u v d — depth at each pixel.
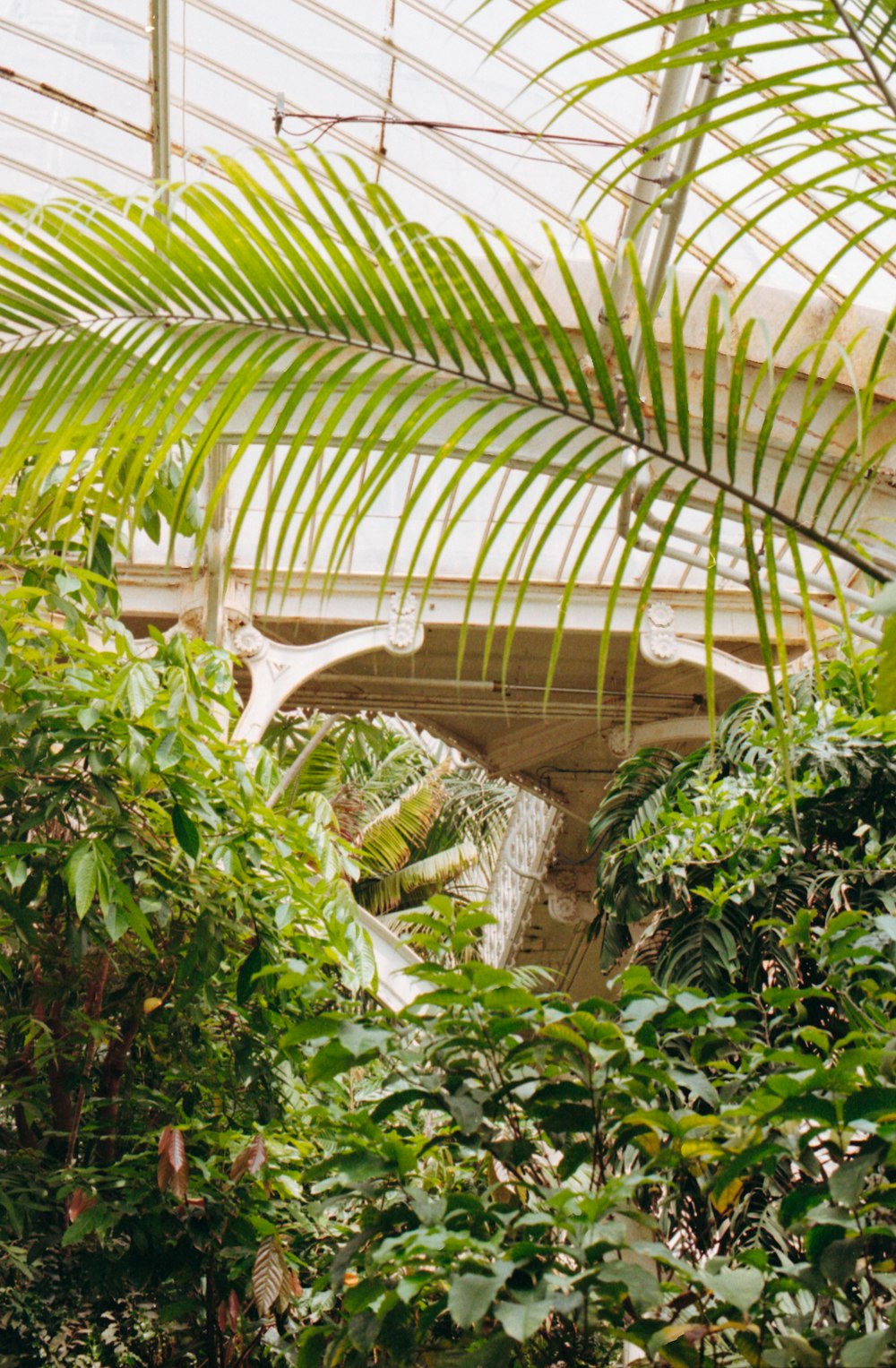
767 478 5.39
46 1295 3.87
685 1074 2.10
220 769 3.47
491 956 16.89
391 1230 2.04
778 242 6.27
